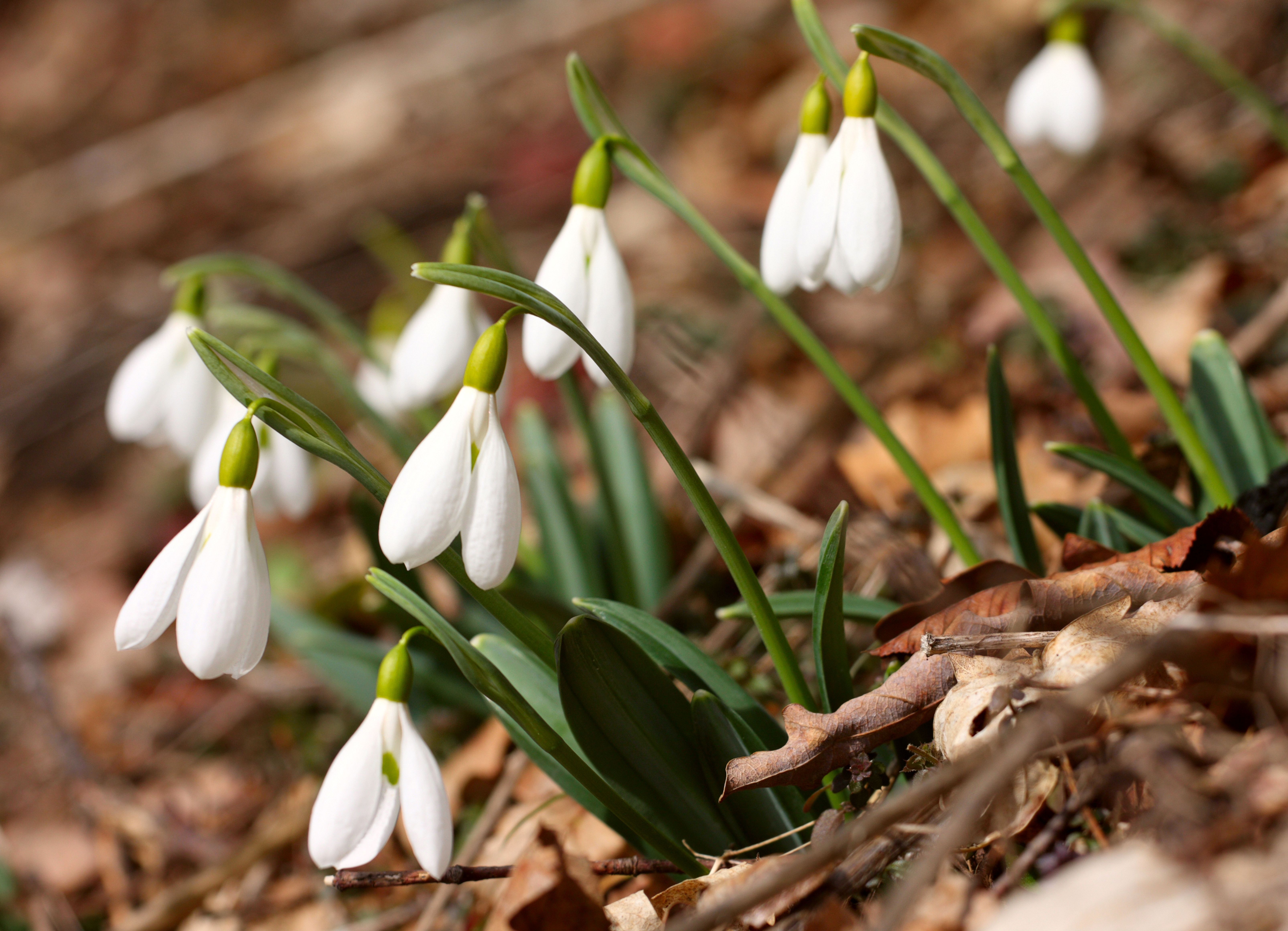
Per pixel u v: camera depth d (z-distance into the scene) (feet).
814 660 1.73
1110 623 1.58
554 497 2.06
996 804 1.53
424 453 1.53
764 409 2.74
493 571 1.53
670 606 1.96
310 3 6.87
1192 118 3.06
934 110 3.96
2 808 2.42
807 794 1.63
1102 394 2.22
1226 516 1.62
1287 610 1.52
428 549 1.52
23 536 4.17
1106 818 1.53
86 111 6.86
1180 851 1.45
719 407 2.64
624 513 2.13
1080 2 2.13
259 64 6.61
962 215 1.73
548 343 1.64
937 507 1.73
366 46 6.31
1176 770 1.48
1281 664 1.51
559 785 1.67
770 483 2.49
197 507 3.74
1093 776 1.51
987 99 3.92
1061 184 3.21
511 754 1.91
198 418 1.88
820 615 1.59
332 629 2.00
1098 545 1.67
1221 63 2.09
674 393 3.05
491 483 1.53
